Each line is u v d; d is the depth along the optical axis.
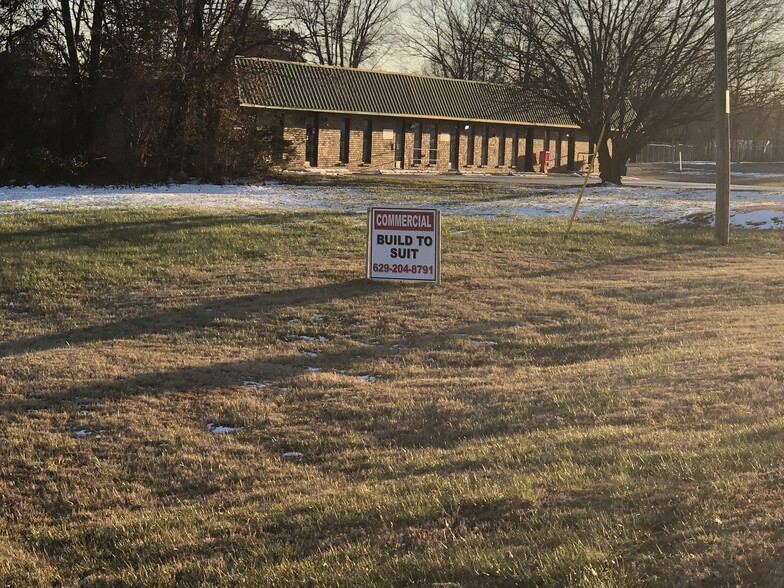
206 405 8.71
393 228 15.70
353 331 12.45
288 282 15.77
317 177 36.44
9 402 8.67
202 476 6.77
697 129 90.25
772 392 7.37
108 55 31.50
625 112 36.19
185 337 12.00
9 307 13.97
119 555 5.33
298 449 7.41
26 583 5.03
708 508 4.61
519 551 4.46
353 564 4.68
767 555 3.92
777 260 18.06
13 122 31.48
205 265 17.25
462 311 13.48
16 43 30.88
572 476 5.60
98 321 13.06
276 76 42.75
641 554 4.24
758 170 63.50
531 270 17.12
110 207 24.42
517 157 52.22
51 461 7.08
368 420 8.12
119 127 32.41
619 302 14.02
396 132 47.06
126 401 8.80
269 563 4.91
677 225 23.14
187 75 31.22
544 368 10.09
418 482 6.02
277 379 9.84
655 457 5.77
